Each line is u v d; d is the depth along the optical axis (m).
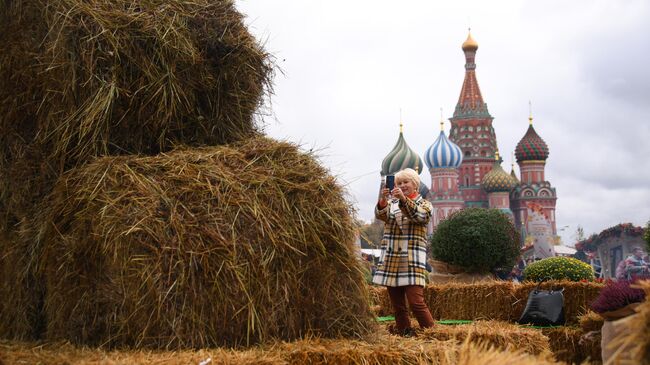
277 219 3.81
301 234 3.86
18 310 4.11
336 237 4.00
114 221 3.54
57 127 4.21
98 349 3.37
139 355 3.18
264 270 3.65
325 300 3.91
